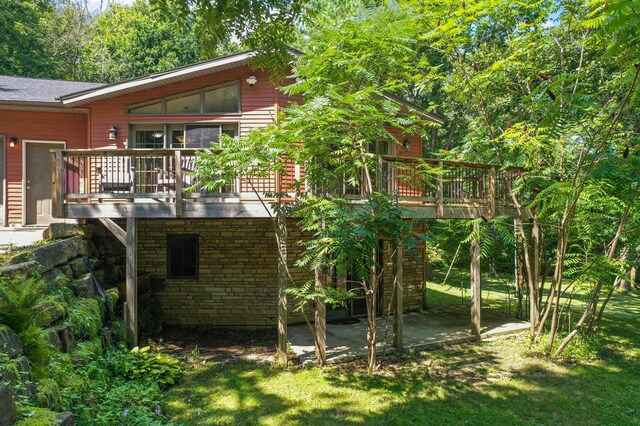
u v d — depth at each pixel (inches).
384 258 414.3
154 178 342.0
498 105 387.5
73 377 179.8
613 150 294.2
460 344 322.7
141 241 371.6
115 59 946.7
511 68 333.7
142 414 186.7
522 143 301.6
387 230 246.8
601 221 316.2
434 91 860.6
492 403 223.0
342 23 277.0
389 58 272.8
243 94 369.4
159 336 337.4
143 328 334.0
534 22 311.6
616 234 309.6
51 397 147.5
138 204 284.7
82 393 177.8
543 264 383.6
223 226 374.0
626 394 236.5
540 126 229.6
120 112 371.2
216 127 373.4
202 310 372.2
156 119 370.9
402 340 302.4
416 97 828.6
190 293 372.8
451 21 291.3
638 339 346.9
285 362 271.9
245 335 347.9
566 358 292.8
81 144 418.6
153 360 251.0
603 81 327.3
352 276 402.3
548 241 401.1
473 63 350.3
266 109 368.8
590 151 297.0
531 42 324.5
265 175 259.0
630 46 128.3
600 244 344.5
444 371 267.1
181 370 258.1
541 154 322.7
